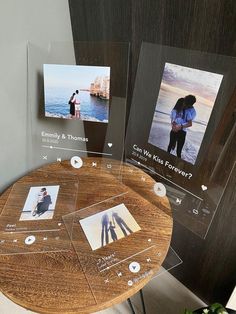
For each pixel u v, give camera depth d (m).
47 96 0.91
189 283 1.14
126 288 0.62
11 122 0.89
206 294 1.10
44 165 1.00
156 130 0.85
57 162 1.00
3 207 0.82
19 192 0.88
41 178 0.93
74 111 0.91
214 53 0.67
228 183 0.78
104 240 0.73
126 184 0.91
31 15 0.81
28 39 0.83
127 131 0.94
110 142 0.96
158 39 0.77
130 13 0.79
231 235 0.87
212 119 0.72
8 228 0.76
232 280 0.96
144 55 0.82
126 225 0.77
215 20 0.64
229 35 0.63
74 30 0.96
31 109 0.93
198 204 0.82
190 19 0.68
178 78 0.76
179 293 1.15
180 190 0.85
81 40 0.96
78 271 0.65
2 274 0.65
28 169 1.01
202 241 0.98
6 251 0.70
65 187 0.90
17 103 0.88
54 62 0.88
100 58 0.87
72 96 0.90
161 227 0.77
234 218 0.83
